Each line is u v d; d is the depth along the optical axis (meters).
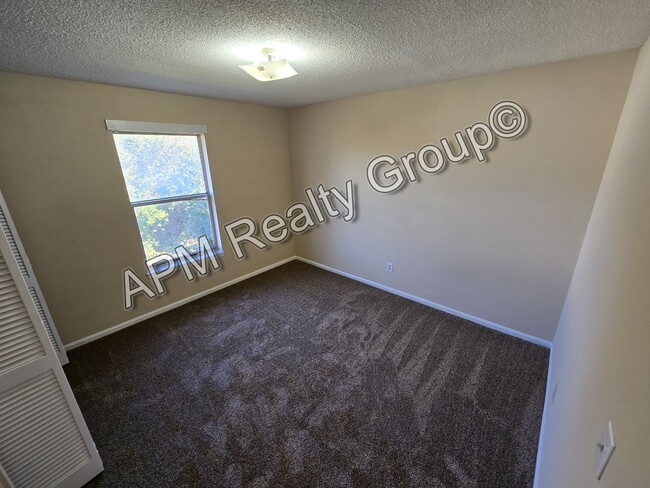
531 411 1.88
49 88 2.22
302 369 2.31
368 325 2.88
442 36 1.52
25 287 1.22
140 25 1.33
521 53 1.80
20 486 1.30
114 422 1.87
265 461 1.62
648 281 0.66
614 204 1.31
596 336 1.06
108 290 2.77
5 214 2.07
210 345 2.62
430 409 1.92
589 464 0.77
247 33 1.45
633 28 1.42
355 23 1.36
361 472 1.55
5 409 1.23
